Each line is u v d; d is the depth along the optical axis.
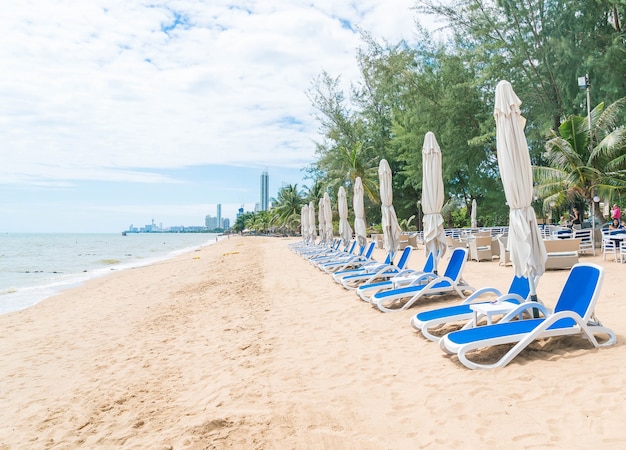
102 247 65.19
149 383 4.81
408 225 33.78
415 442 2.94
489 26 21.53
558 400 3.18
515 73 21.39
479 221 32.56
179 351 6.08
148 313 9.42
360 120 35.88
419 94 25.62
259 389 4.24
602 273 4.16
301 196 66.31
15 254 44.47
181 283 14.66
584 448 2.54
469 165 24.92
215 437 3.27
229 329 7.05
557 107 20.20
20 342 7.60
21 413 4.30
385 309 6.90
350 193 34.22
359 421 3.36
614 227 13.41
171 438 3.33
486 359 4.32
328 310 7.67
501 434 2.85
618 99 16.48
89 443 3.44
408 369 4.35
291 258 20.12
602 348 4.09
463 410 3.27
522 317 5.01
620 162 15.09
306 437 3.18
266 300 9.43
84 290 15.14
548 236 15.00
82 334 7.91
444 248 8.05
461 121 24.59
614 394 3.13
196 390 4.44
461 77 24.47
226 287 12.20
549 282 8.22
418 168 26.67
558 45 18.34
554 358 4.00
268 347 5.73
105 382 5.02
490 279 9.08
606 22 18.58
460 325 5.80
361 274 9.85
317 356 5.14
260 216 107.44
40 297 14.02
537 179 17.02
